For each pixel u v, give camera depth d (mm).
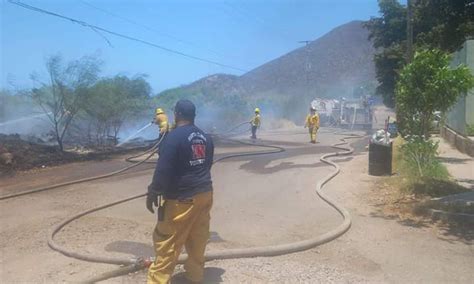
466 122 17562
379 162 12352
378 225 7715
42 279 5348
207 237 5191
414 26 19594
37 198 10086
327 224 7762
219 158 16859
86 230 7281
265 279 5395
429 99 9969
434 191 9609
